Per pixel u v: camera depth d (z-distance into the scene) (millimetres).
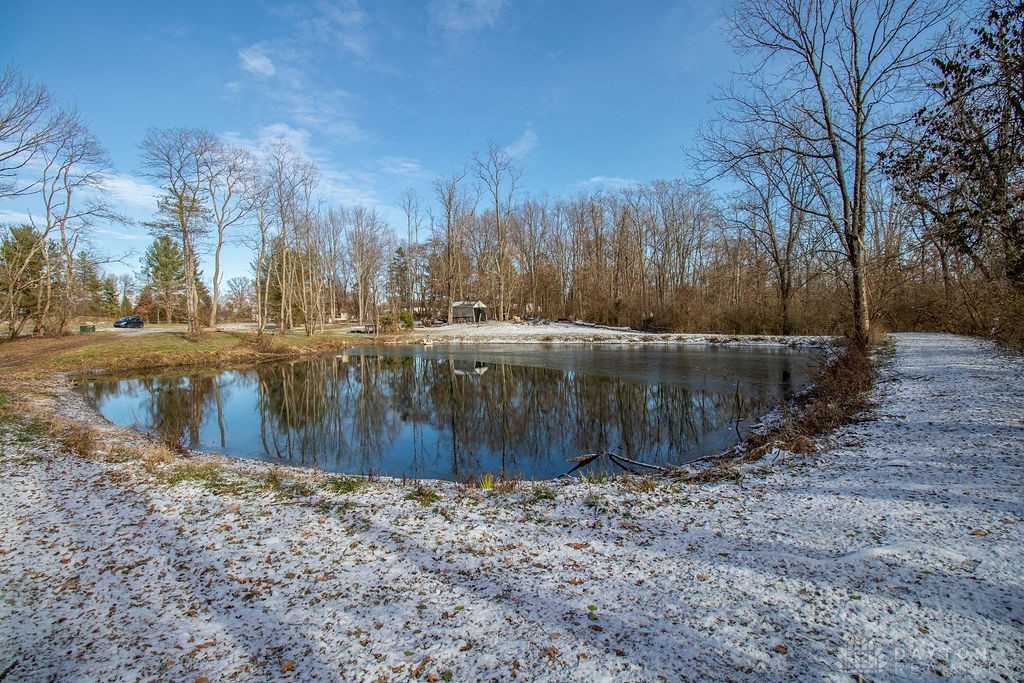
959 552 3457
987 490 4434
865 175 14078
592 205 49250
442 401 15492
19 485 6098
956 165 7633
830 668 2455
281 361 26531
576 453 9477
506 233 51094
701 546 3939
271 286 47281
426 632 3016
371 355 29109
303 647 2924
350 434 11555
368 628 3092
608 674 2520
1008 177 7414
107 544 4496
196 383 19078
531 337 36344
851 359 12344
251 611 3355
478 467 8812
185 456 8352
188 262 28562
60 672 2783
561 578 3588
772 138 17453
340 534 4598
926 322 22922
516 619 3098
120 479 6305
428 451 10039
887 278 16297
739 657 2594
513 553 4047
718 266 41906
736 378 16656
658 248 46062
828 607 2980
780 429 8359
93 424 10828
